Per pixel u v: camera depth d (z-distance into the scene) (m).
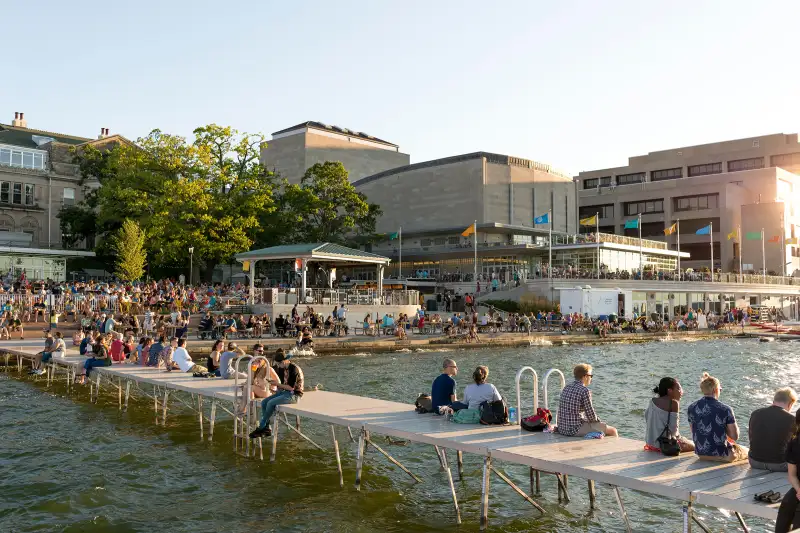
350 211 77.38
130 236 53.56
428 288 75.00
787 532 7.96
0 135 75.19
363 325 45.88
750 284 80.88
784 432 9.80
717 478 9.70
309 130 107.81
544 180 94.81
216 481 14.69
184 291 48.16
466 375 32.22
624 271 68.75
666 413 11.36
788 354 45.44
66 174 75.44
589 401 12.70
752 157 118.00
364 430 14.16
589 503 13.34
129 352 27.31
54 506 12.77
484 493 11.88
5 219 70.69
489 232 85.38
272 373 16.75
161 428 19.95
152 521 12.18
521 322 52.62
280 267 74.75
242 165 66.19
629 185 119.12
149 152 61.94
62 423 20.48
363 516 12.55
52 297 42.78
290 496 13.71
